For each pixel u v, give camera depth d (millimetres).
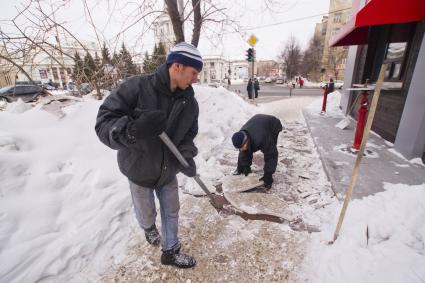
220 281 1663
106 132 1197
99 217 2061
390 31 4543
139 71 5152
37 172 2055
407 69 3525
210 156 3797
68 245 1776
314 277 1634
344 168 3057
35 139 2355
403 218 1750
